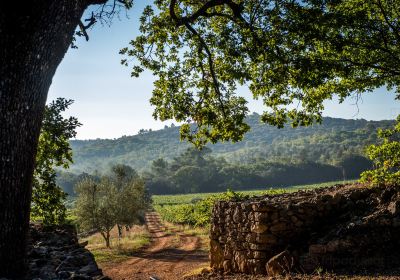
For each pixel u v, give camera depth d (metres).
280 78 9.57
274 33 9.01
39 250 6.28
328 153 194.62
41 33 4.07
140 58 11.30
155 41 11.10
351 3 10.48
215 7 10.80
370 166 138.75
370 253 8.09
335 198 10.14
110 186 30.17
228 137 11.45
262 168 136.00
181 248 27.06
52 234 7.95
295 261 8.80
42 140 9.98
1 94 3.88
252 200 12.48
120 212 28.72
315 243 8.98
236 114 11.33
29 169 4.14
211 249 12.74
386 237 8.16
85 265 5.70
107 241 28.33
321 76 9.05
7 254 3.95
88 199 28.73
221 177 132.25
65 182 126.50
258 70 10.32
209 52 10.25
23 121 4.01
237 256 10.92
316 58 9.52
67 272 4.93
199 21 10.81
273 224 9.87
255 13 9.05
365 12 10.07
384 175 9.66
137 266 19.80
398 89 12.33
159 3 10.81
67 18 4.34
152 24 11.07
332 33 9.67
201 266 16.53
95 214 28.16
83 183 29.56
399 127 9.97
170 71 11.38
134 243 29.45
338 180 132.00
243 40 8.95
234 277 10.11
